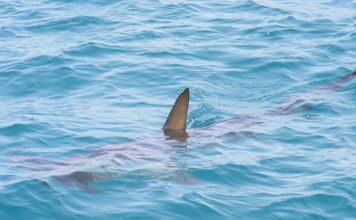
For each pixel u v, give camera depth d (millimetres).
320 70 50688
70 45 55281
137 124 41625
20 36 58406
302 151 37875
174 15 63312
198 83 48500
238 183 34031
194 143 38344
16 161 35875
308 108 44188
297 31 58906
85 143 38594
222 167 35406
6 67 50750
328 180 34188
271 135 39938
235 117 43000
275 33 58312
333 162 36375
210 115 43562
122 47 55000
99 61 52094
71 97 46000
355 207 31875
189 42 56406
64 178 33531
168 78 49312
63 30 59625
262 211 31359
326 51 54281
